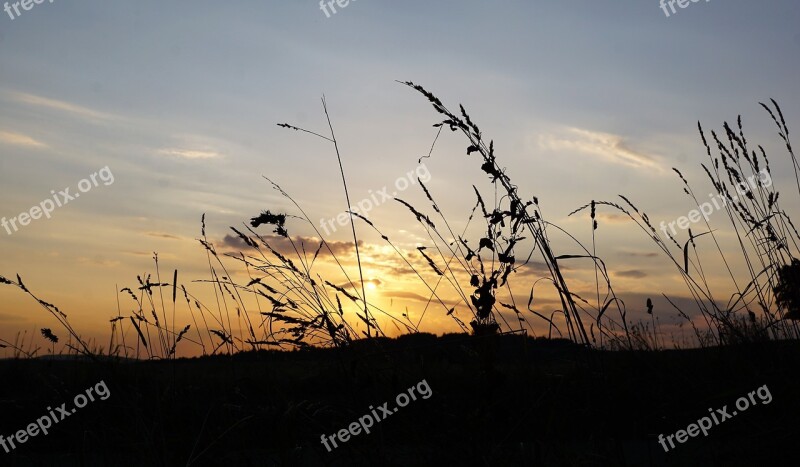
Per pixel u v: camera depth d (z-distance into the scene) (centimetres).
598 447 253
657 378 279
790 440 241
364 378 262
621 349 301
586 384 262
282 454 256
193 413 298
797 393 250
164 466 257
